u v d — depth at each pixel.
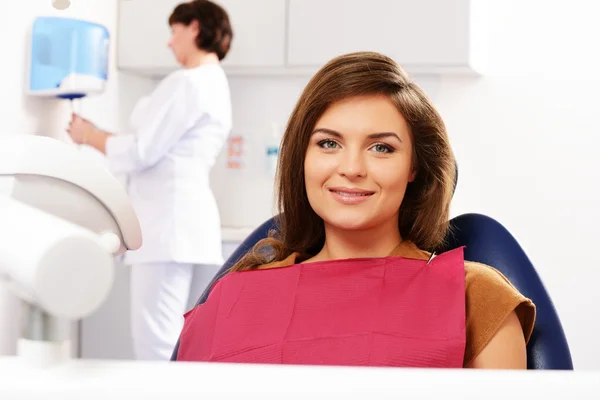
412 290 1.12
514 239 1.29
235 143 3.53
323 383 0.37
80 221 0.72
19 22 2.75
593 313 3.26
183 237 2.86
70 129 2.89
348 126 1.14
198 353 1.22
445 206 1.26
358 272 1.16
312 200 1.18
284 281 1.19
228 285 1.23
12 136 0.71
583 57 3.25
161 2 3.35
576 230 3.27
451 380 0.37
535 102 3.29
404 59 3.14
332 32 3.20
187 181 2.88
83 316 0.35
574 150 3.27
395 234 1.23
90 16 3.18
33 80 2.79
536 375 0.37
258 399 0.36
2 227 0.38
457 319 1.08
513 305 1.08
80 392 0.37
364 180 1.14
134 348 2.96
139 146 2.80
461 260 1.14
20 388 0.37
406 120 1.17
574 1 3.26
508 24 3.30
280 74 3.48
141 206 2.89
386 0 3.15
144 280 2.91
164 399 0.36
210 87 2.87
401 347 1.08
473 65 3.14
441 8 3.10
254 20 3.27
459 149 3.34
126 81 3.46
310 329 1.13
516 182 3.31
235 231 3.14
